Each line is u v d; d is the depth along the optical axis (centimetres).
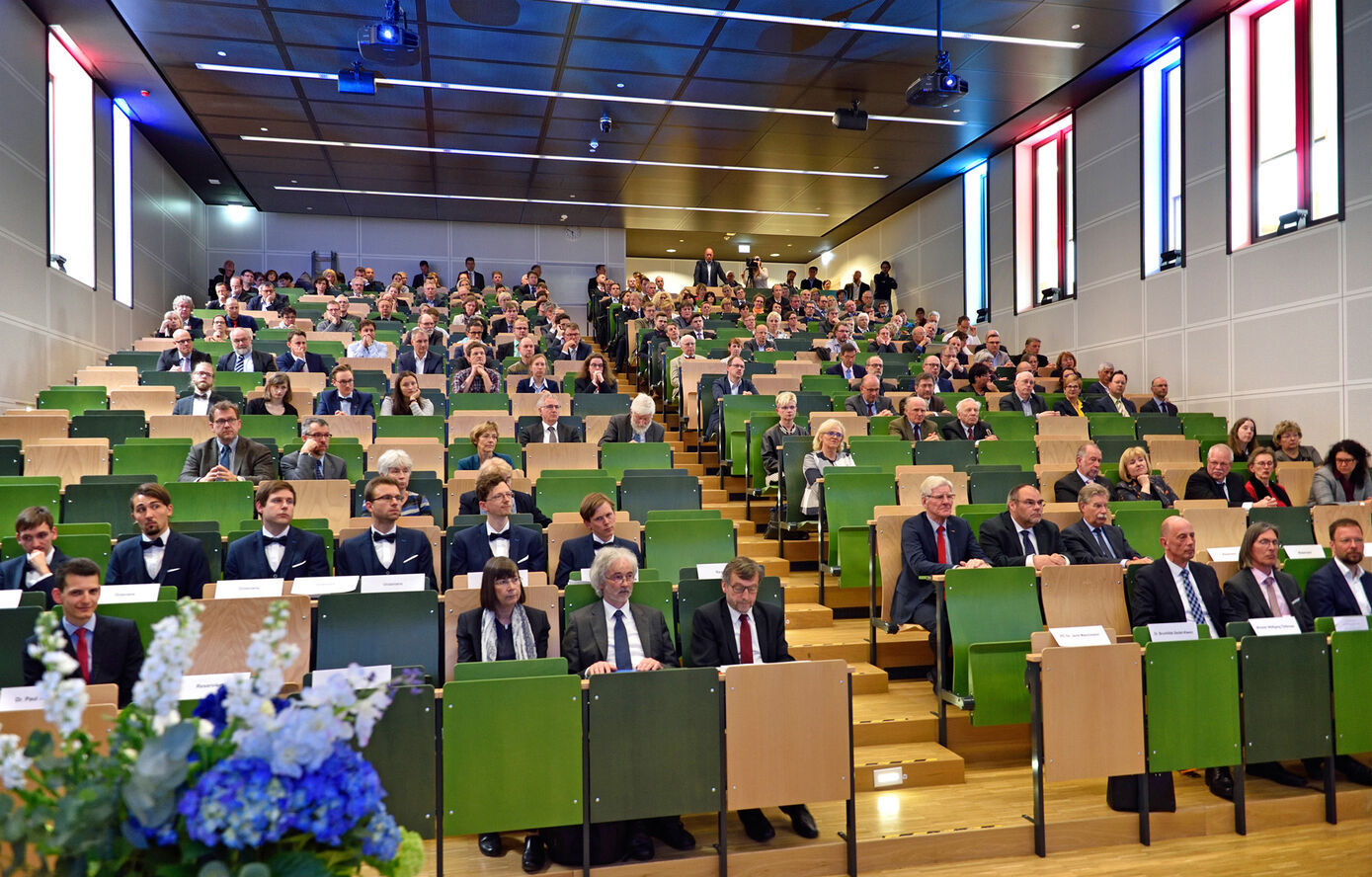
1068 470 639
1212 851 362
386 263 1747
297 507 538
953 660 426
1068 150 1235
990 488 615
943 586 440
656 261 2152
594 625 387
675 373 945
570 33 952
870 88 1107
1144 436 808
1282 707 385
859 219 1772
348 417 688
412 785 309
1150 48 1024
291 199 1606
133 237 1220
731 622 401
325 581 401
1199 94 981
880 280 1650
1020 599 439
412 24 928
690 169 1433
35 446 573
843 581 550
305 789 124
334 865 134
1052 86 1121
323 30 943
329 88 1101
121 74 1062
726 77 1070
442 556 485
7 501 495
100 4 889
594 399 820
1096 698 367
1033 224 1307
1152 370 1060
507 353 1098
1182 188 1006
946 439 702
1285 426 711
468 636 382
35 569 395
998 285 1373
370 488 448
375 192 1566
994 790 406
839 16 918
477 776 315
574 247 1834
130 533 507
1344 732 391
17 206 863
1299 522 555
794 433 687
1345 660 395
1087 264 1175
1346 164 821
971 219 1458
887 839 353
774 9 902
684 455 834
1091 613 443
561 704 323
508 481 475
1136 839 374
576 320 1823
